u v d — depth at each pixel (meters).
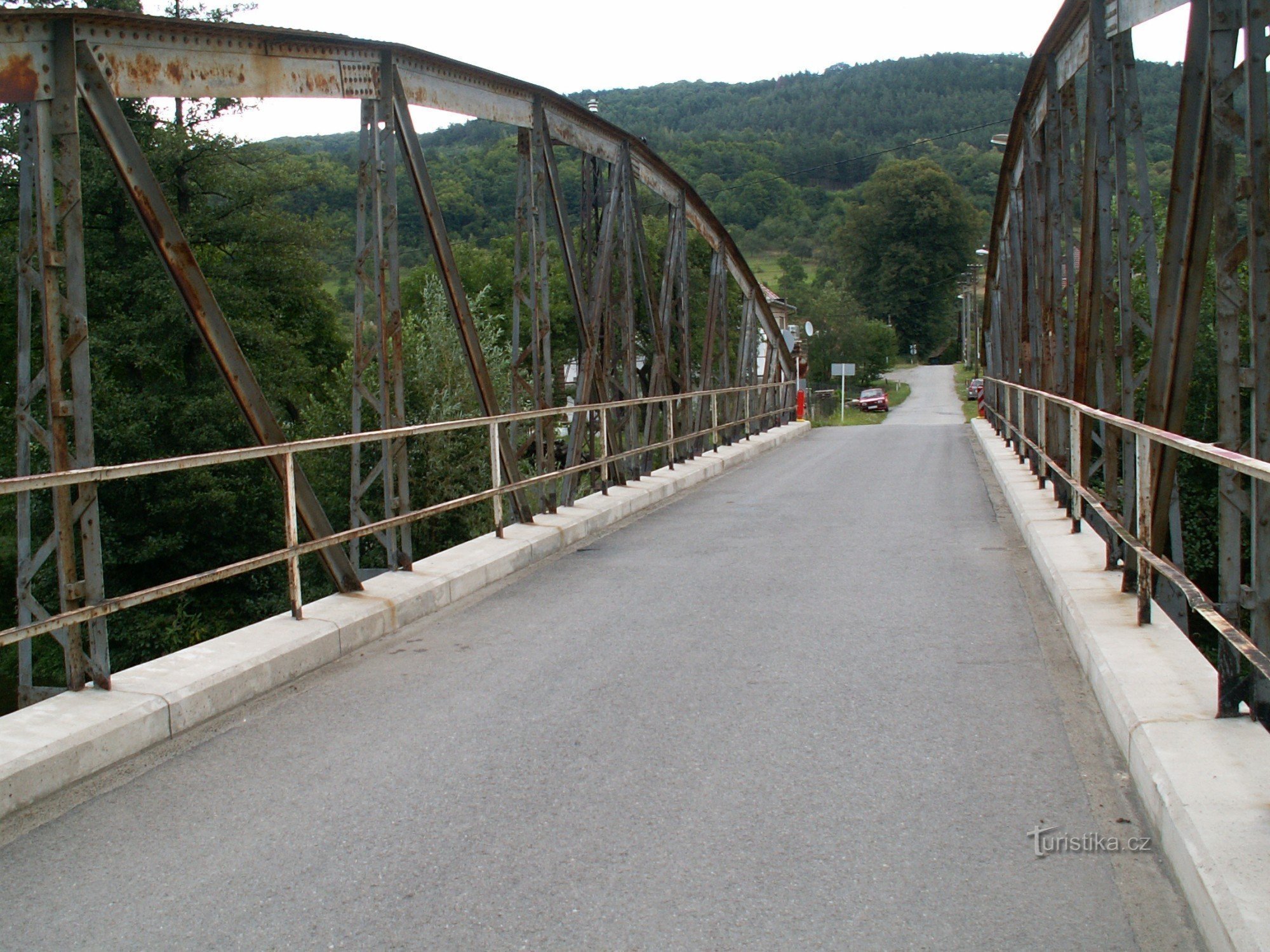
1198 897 3.16
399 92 8.84
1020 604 7.50
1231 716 4.36
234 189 25.58
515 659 6.53
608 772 4.56
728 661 6.25
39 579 21.48
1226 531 5.65
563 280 47.75
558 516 11.63
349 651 6.83
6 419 21.75
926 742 4.80
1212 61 5.34
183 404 22.55
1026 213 16.36
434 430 8.69
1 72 5.07
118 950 3.21
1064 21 10.49
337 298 36.34
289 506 6.79
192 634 21.97
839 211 130.62
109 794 4.51
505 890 3.52
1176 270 6.15
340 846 3.91
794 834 3.88
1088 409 7.64
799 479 16.83
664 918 3.30
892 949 3.09
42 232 5.20
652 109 169.38
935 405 61.41
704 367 19.97
